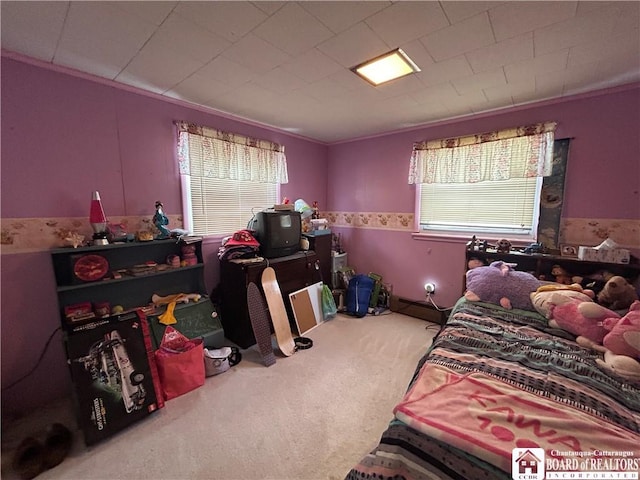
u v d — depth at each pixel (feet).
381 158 11.81
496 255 8.22
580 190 7.64
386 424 5.54
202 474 4.50
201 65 6.02
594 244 7.54
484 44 5.22
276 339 8.55
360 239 12.80
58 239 6.22
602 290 6.30
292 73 6.39
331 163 13.55
